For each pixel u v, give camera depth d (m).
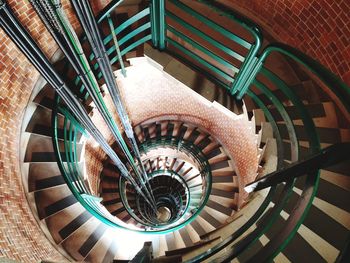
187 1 5.12
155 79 6.51
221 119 7.30
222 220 6.61
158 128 8.08
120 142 5.08
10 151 3.94
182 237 5.74
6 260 1.79
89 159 6.54
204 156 7.77
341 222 2.62
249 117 4.41
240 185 7.23
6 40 3.40
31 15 3.59
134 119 7.59
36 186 4.41
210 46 4.75
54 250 4.19
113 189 7.36
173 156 9.38
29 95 4.14
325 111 3.71
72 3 2.27
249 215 4.09
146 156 8.81
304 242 2.53
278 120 3.92
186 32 4.84
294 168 1.98
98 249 4.61
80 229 4.69
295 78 4.30
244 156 6.98
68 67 4.14
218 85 4.56
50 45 4.07
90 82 3.18
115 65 4.64
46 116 4.49
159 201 10.63
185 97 7.32
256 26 2.88
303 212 1.67
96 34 2.82
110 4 3.46
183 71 4.57
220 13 2.96
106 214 5.27
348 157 1.54
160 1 3.37
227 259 2.07
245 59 3.31
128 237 4.92
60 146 4.71
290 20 4.16
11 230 3.52
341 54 3.49
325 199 2.76
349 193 2.79
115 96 3.91
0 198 3.56
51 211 4.46
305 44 4.08
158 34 4.14
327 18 3.55
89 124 3.93
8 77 3.64
